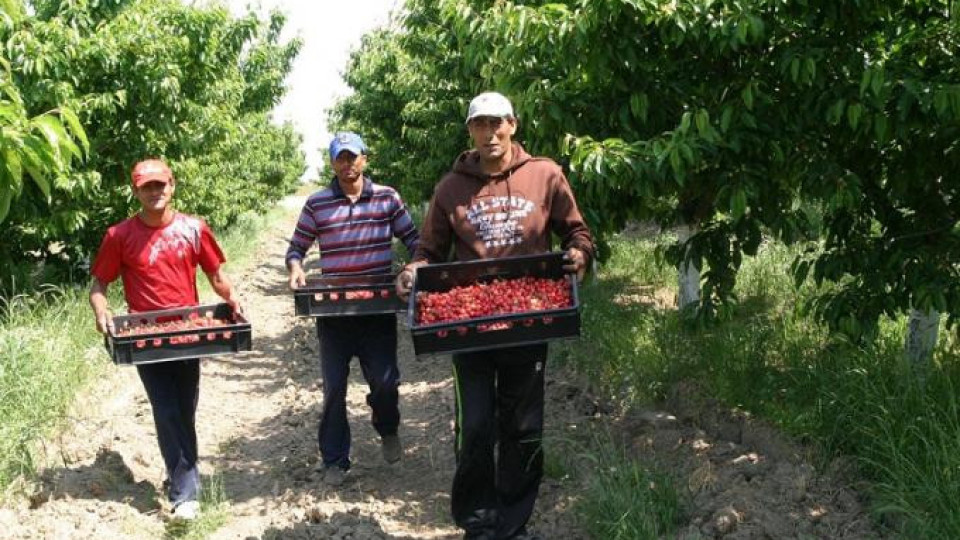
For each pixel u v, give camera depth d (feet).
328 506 15.87
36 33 28.73
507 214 12.95
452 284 12.96
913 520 12.40
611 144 14.33
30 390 19.35
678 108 15.81
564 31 14.46
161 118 33.63
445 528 14.98
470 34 16.93
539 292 12.63
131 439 19.47
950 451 13.28
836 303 15.92
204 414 23.77
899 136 14.07
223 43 40.22
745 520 13.43
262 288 56.18
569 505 14.97
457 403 13.43
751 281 30.60
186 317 15.53
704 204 16.96
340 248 17.15
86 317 28.58
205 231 15.80
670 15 13.73
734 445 16.80
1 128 9.15
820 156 14.76
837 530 13.10
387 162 64.95
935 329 17.74
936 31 14.52
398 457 18.40
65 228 31.42
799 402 17.38
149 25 31.99
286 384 27.68
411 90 47.34
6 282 31.78
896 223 16.38
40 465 17.67
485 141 12.60
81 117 30.71
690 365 21.01
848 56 14.26
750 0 13.52
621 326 26.20
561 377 24.53
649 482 14.24
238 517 15.94
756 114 14.84
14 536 14.20
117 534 14.49
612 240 46.21
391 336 17.57
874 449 14.62
